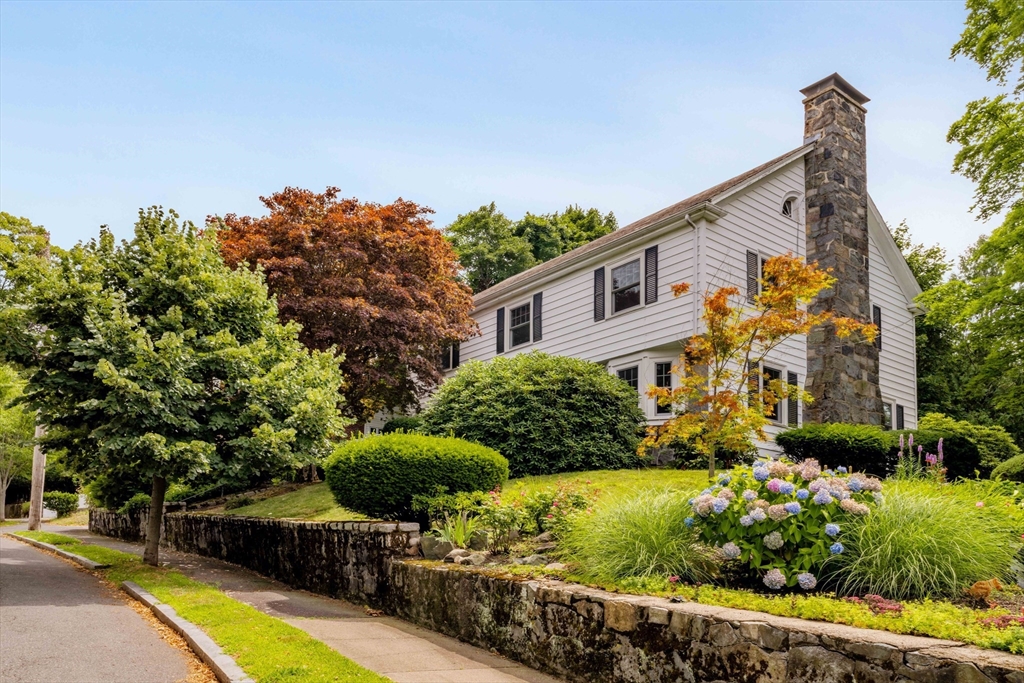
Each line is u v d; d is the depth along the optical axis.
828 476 6.04
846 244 15.72
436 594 7.77
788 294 10.31
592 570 6.18
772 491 5.79
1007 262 16.72
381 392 21.11
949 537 5.08
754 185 17.05
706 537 6.00
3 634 7.29
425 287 20.14
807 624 4.22
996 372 18.58
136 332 10.75
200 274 12.12
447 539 8.70
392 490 9.65
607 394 14.86
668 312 16.36
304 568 11.29
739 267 16.42
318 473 19.55
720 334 10.55
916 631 3.94
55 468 32.94
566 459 13.93
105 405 10.36
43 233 16.42
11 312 10.88
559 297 19.97
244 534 13.87
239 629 7.10
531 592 6.26
